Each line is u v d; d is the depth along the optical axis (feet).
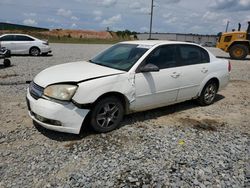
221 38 62.08
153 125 15.40
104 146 12.44
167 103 16.92
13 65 37.32
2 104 18.17
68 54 57.82
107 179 9.87
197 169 10.75
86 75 13.21
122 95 14.08
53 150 11.91
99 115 13.48
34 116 13.20
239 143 13.44
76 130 12.66
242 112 18.92
